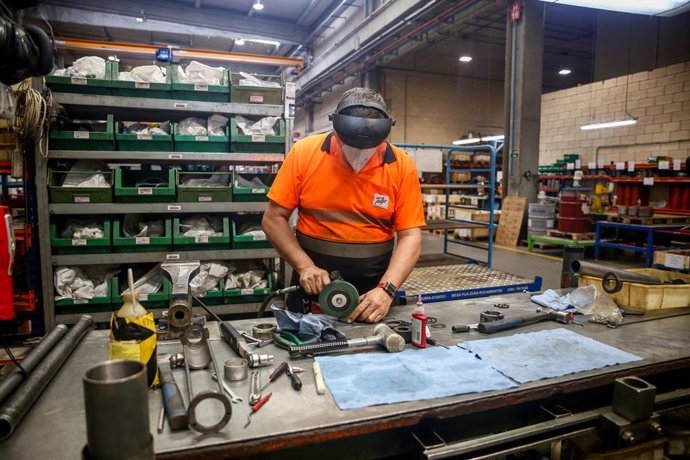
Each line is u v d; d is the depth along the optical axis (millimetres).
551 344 1377
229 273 3088
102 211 2762
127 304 1055
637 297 1756
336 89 12375
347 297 1513
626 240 6457
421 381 1114
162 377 1093
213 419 934
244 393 1053
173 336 1415
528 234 6824
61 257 2729
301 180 1732
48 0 7297
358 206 1724
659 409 1311
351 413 967
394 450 1106
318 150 1713
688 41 7801
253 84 3000
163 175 3100
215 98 2963
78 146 2748
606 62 9281
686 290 1784
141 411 748
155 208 2836
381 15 7480
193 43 10188
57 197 2697
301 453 1032
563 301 1798
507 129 7066
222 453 857
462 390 1071
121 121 3191
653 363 1264
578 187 8031
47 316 2717
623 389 1176
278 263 3564
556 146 10086
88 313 2795
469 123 11773
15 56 1513
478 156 10289
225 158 2973
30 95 2412
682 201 6211
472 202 8844
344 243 1770
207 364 1202
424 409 993
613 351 1327
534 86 6773
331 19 8789
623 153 8680
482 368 1198
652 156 8047
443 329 1535
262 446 877
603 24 9266
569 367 1215
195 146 2947
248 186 3020
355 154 1549
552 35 10492
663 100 7941
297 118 15820
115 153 2783
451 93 11508
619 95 8664
